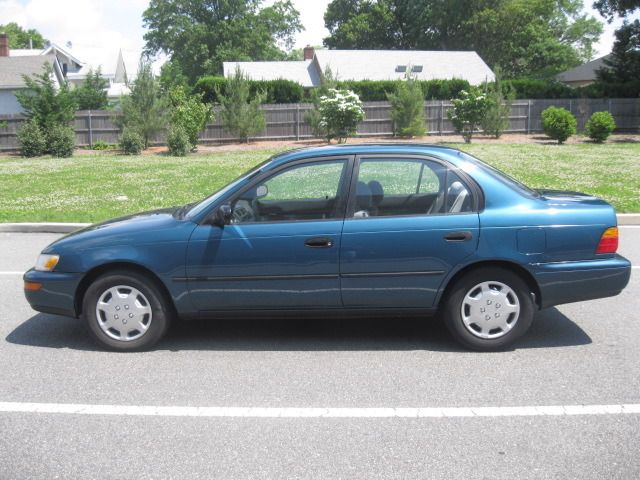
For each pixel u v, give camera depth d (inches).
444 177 216.2
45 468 146.6
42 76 1035.3
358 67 1766.7
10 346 229.8
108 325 221.3
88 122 1140.5
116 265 219.9
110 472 144.7
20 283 323.3
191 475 143.0
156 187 628.4
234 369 205.0
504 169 724.0
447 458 148.8
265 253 212.1
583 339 229.5
